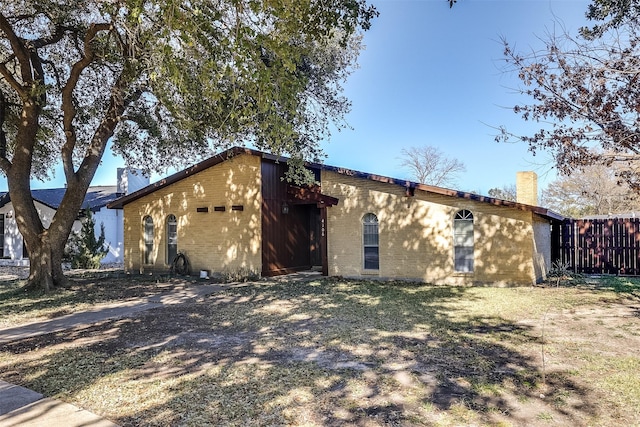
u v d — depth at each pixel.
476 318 7.26
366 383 4.25
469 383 4.21
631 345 5.51
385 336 6.11
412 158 35.31
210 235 14.66
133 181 22.38
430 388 4.10
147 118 12.21
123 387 4.27
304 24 5.42
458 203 11.73
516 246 10.98
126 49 8.47
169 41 5.09
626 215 21.41
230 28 5.25
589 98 5.89
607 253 13.45
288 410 3.64
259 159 13.74
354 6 6.34
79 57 12.42
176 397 3.97
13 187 11.48
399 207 12.55
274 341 5.96
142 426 3.39
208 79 5.26
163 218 15.86
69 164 11.88
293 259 15.01
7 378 4.64
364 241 13.15
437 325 6.75
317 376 4.47
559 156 6.44
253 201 13.80
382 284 11.84
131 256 16.56
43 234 11.72
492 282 11.22
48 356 5.47
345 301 9.11
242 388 4.17
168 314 8.09
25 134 11.41
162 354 5.40
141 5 4.82
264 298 9.73
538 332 6.26
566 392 3.96
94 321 7.62
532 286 10.77
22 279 14.38
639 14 6.34
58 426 3.41
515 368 4.65
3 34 10.95
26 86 10.80
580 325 6.66
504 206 11.10
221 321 7.38
